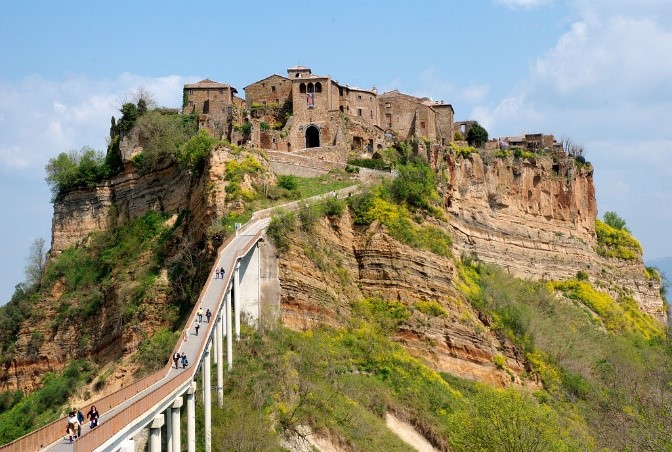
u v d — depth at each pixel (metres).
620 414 96.44
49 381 105.38
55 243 122.50
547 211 146.12
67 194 123.38
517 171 142.38
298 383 79.56
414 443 83.81
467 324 100.81
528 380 104.50
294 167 117.38
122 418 44.59
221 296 72.50
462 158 134.62
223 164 102.00
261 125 130.50
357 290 98.75
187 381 57.38
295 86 132.75
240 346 80.44
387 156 129.62
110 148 123.56
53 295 114.38
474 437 73.38
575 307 135.88
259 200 99.88
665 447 70.38
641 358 128.38
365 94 138.88
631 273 158.75
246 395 74.81
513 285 127.12
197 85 132.00
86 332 106.81
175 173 111.81
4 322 115.06
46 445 41.69
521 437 72.06
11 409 103.81
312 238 96.12
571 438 81.38
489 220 135.00
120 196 119.06
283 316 88.50
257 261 86.88
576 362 112.06
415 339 96.56
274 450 69.88
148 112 122.81
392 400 86.94
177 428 55.16
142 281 100.56
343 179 117.06
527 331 109.94
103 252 114.19
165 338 89.94
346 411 80.12
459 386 95.19
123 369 90.81
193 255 96.88
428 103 148.62
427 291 100.00
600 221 165.00
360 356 90.94
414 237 102.56
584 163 157.50
